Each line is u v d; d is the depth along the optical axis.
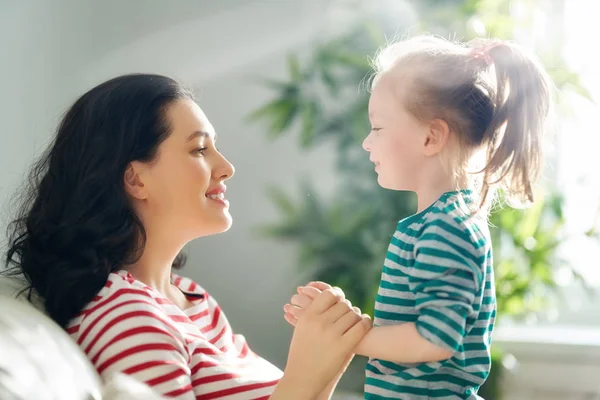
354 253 2.27
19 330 1.04
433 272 1.07
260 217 2.47
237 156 2.47
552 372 2.32
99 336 1.21
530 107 1.18
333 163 2.46
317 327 1.17
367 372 1.17
